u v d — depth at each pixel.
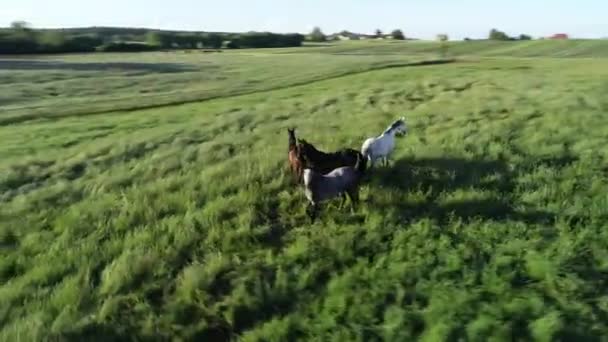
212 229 12.10
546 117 18.91
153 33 142.62
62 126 27.59
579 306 8.84
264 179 14.63
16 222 13.77
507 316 8.79
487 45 109.19
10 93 43.94
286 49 128.62
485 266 10.05
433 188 13.33
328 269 10.50
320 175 12.12
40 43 111.06
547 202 12.23
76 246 12.26
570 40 104.81
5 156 21.25
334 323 9.12
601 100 21.83
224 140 19.66
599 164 13.84
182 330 9.38
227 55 101.62
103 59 89.25
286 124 22.00
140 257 11.12
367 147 14.34
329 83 40.09
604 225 11.07
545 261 9.91
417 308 9.23
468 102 23.70
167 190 14.94
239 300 9.88
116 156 19.23
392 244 11.10
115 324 9.54
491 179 13.48
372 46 128.25
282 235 11.91
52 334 9.26
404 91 30.12
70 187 16.12
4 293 10.55
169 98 38.75
